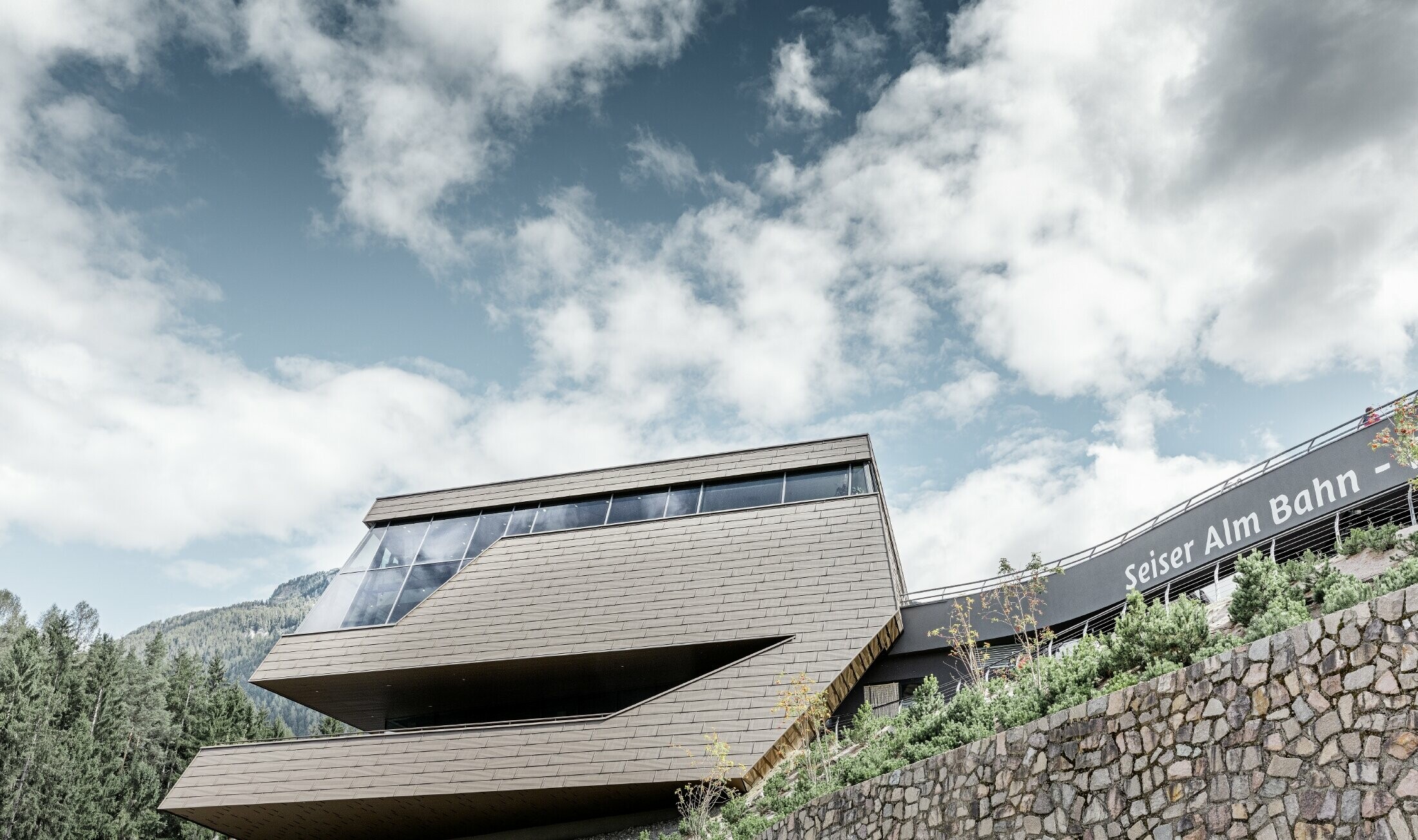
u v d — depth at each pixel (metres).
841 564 21.67
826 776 15.23
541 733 19.69
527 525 25.92
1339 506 15.85
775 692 19.14
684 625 21.56
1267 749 7.36
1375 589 9.62
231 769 21.00
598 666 22.50
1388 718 6.57
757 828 15.15
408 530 26.78
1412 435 11.54
